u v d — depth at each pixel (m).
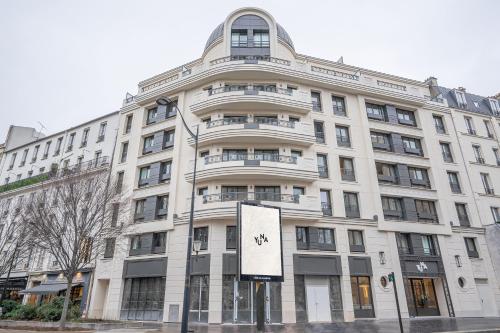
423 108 31.30
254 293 20.48
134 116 29.62
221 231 21.69
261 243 13.26
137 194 26.05
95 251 22.78
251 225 13.26
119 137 29.47
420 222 26.33
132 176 26.95
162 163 26.70
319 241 23.17
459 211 28.81
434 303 25.05
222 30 29.62
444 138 30.95
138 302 22.86
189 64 29.77
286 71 26.41
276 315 20.34
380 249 24.30
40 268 29.64
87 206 20.66
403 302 23.20
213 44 28.70
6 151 40.78
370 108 29.73
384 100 29.86
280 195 22.55
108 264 24.92
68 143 34.97
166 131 27.73
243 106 25.11
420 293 24.86
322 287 22.03
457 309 24.38
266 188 23.55
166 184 25.12
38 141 38.00
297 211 22.02
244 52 27.69
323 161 25.89
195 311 20.45
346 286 22.30
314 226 23.22
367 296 22.98
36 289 26.52
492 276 27.06
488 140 33.19
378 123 28.66
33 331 15.43
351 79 28.86
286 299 20.72
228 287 20.67
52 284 27.25
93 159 31.09
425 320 21.42
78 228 19.78
